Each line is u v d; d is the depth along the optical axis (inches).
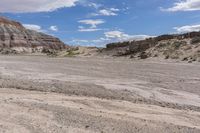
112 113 454.0
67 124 382.6
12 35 5506.9
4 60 1640.0
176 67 1299.2
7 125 363.9
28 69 1066.7
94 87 690.8
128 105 526.6
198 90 716.0
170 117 462.3
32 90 630.5
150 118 443.8
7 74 875.4
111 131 369.4
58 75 918.4
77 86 690.2
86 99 547.2
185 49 1920.5
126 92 656.4
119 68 1219.9
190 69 1217.4
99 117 422.3
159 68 1245.7
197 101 603.8
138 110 492.7
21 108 438.0
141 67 1283.2
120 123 401.4
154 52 2049.7
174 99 613.6
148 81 847.7
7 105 448.8
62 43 6348.4
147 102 578.9
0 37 5324.8
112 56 2397.9
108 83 775.1
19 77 815.7
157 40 2456.9
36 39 5885.8
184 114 489.4
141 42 2564.0
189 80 885.8
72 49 3164.4
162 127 400.8
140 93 655.1
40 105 462.9
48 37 6190.9
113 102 541.0
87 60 1747.0
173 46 2057.1
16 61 1542.8
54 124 378.9
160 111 498.3
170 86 761.0
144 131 378.3
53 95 577.9
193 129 402.3
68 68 1165.1
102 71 1084.5
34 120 388.2
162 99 610.2
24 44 5487.2
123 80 853.2
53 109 444.1
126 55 2306.8
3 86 651.5
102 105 510.6
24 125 368.8
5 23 5762.8
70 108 460.8
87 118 411.8
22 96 540.7
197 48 1859.0
